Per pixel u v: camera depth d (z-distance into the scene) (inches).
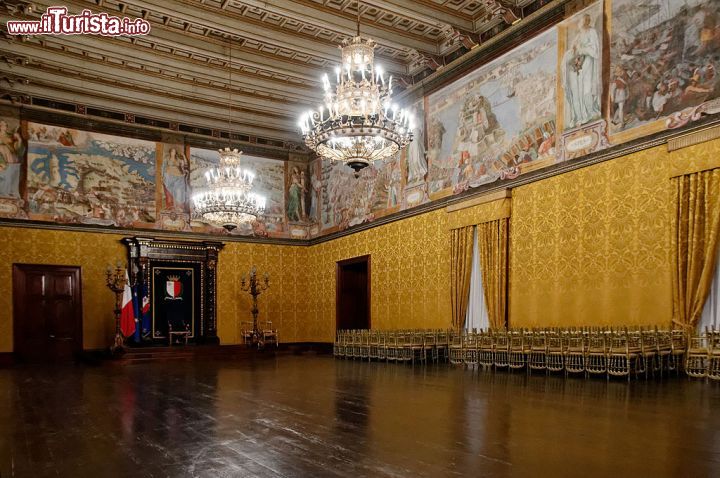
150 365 593.0
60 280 708.0
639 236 391.9
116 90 704.4
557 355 401.7
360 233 737.6
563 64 461.1
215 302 797.2
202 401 306.0
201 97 722.2
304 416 250.7
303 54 634.8
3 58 614.5
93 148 741.3
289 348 818.2
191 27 581.3
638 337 350.9
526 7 501.0
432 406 269.3
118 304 675.4
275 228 857.5
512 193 503.8
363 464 166.4
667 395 280.4
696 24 367.6
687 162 364.2
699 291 351.3
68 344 705.0
